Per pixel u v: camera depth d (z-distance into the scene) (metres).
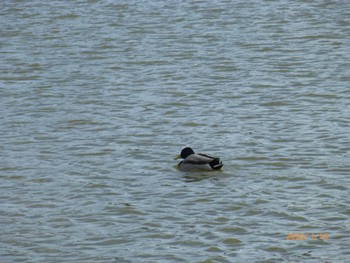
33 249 20.45
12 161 27.36
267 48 43.69
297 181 24.84
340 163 26.38
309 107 33.25
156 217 22.30
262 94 35.41
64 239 21.03
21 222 22.20
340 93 35.12
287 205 22.86
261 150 27.97
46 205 23.42
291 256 19.62
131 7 54.75
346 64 40.06
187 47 44.41
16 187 24.91
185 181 25.08
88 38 46.94
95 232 21.44
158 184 24.88
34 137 30.06
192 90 36.38
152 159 27.34
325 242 20.38
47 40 46.78
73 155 27.94
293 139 29.11
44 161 27.33
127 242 20.75
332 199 23.25
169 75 39.06
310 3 54.25
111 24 50.22
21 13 53.56
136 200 23.61
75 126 31.39
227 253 19.91
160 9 53.91
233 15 51.62
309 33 46.62
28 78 39.16
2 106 34.47
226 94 35.56
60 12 53.56
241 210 22.61
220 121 31.66
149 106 34.00
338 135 29.36
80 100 35.16
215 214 22.39
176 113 32.91
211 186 24.56
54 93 36.41
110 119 32.22
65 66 41.28
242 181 24.98
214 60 41.59
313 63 40.50
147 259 19.67
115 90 36.69
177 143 29.05
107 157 27.67
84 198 23.88
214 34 47.09
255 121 31.53
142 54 43.22
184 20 50.75
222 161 26.95
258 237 20.81
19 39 47.19
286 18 50.41
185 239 20.80
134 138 29.70
